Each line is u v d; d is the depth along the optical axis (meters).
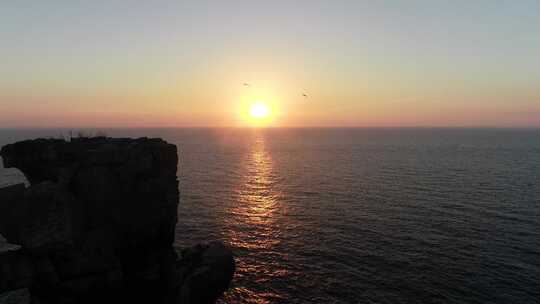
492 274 39.31
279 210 66.25
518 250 45.56
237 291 37.19
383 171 111.69
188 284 29.36
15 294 38.22
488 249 46.00
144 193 30.41
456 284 37.41
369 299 35.28
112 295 27.31
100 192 27.78
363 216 61.44
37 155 26.59
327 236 52.00
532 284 37.12
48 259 24.42
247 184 92.25
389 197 74.94
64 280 25.16
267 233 53.75
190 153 178.75
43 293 24.97
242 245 49.03
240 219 60.75
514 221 57.16
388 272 40.44
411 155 162.12
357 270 41.12
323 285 38.03
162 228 32.03
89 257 25.69
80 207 26.38
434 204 68.38
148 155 30.08
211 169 119.81
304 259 44.28
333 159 149.62
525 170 110.31
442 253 45.06
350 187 86.56
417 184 88.69
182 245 49.19
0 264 22.97
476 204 67.62
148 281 30.31
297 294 36.53
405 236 51.28
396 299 35.09
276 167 124.69
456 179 94.88
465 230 53.19
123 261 29.28
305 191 82.75
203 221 59.75
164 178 31.92
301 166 127.19
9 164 25.95
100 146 29.31
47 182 24.62
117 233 28.73
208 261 32.56
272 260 44.16
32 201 23.73
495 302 34.06
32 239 23.06
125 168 29.08
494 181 91.12
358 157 156.50
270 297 36.06
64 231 23.67
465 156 154.12
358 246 48.00
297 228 55.81
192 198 76.00
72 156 27.88
